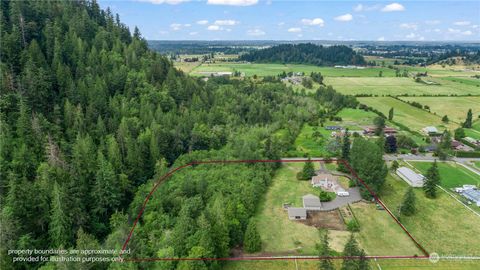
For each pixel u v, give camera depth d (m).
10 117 91.19
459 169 121.81
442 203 97.31
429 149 139.50
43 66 110.19
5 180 76.44
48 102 104.56
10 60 106.75
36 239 70.75
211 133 129.25
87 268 60.53
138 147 101.62
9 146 83.44
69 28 133.12
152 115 118.50
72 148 92.25
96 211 80.75
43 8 134.88
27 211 71.12
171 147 117.62
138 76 133.12
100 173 82.31
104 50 133.00
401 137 144.25
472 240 80.25
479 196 98.69
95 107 108.50
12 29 114.94
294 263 71.50
